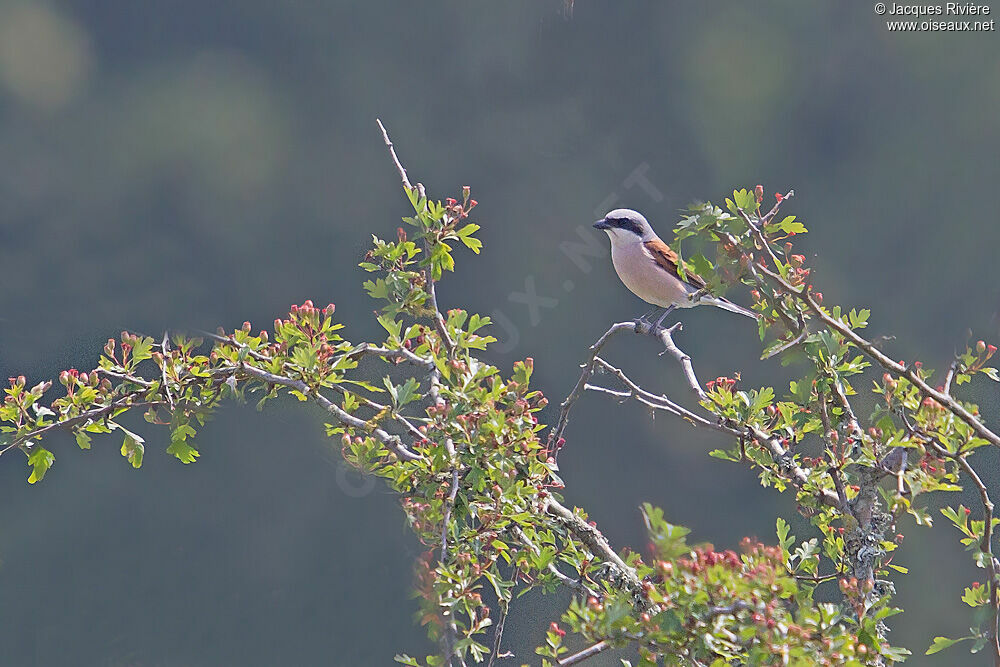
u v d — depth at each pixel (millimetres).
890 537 6480
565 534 6566
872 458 6207
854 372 6445
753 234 5898
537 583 6480
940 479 6207
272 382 6609
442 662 5883
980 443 6070
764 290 6191
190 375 6582
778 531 6449
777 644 4949
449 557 6184
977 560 5965
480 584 6598
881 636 5879
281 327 6742
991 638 5922
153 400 6547
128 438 6535
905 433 6180
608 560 6473
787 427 6754
